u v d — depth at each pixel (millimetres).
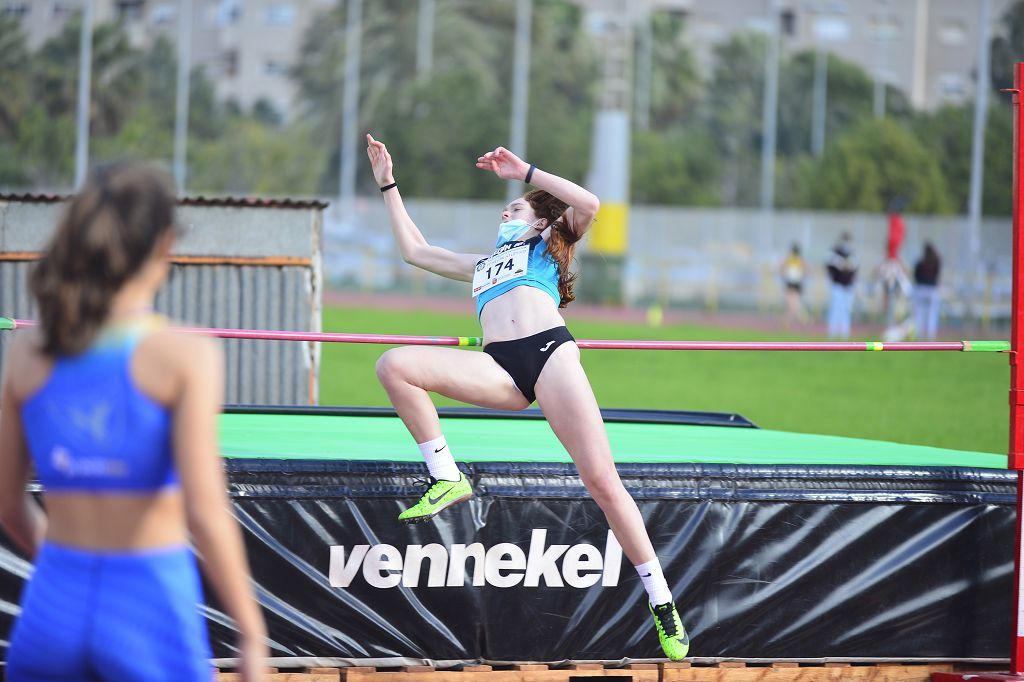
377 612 17438
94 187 9672
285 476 17156
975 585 19000
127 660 9445
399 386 16344
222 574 9555
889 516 18734
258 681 9727
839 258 98500
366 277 155250
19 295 31750
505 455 19312
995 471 19109
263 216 32250
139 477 9523
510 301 16922
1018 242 17906
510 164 16594
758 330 104125
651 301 147875
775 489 18406
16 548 16625
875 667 18828
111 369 9508
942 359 82812
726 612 18250
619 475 17938
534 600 17859
